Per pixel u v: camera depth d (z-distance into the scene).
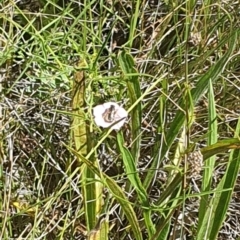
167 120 0.59
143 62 0.63
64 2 0.71
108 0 0.66
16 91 0.61
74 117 0.48
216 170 0.59
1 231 0.52
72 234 0.53
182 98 0.53
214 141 0.49
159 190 0.58
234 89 0.64
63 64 0.59
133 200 0.56
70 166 0.52
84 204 0.48
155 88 0.62
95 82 0.59
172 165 0.49
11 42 0.61
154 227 0.50
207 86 0.51
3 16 0.59
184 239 0.56
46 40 0.60
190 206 0.57
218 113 0.62
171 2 0.67
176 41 0.68
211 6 0.67
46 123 0.60
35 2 0.70
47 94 0.61
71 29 0.61
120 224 0.55
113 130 0.52
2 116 0.58
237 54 0.63
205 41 0.64
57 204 0.56
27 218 0.55
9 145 0.56
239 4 0.67
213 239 0.48
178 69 0.63
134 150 0.54
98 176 0.48
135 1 0.69
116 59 0.62
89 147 0.48
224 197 0.48
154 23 0.65
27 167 0.58
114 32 0.69
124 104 0.58
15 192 0.56
